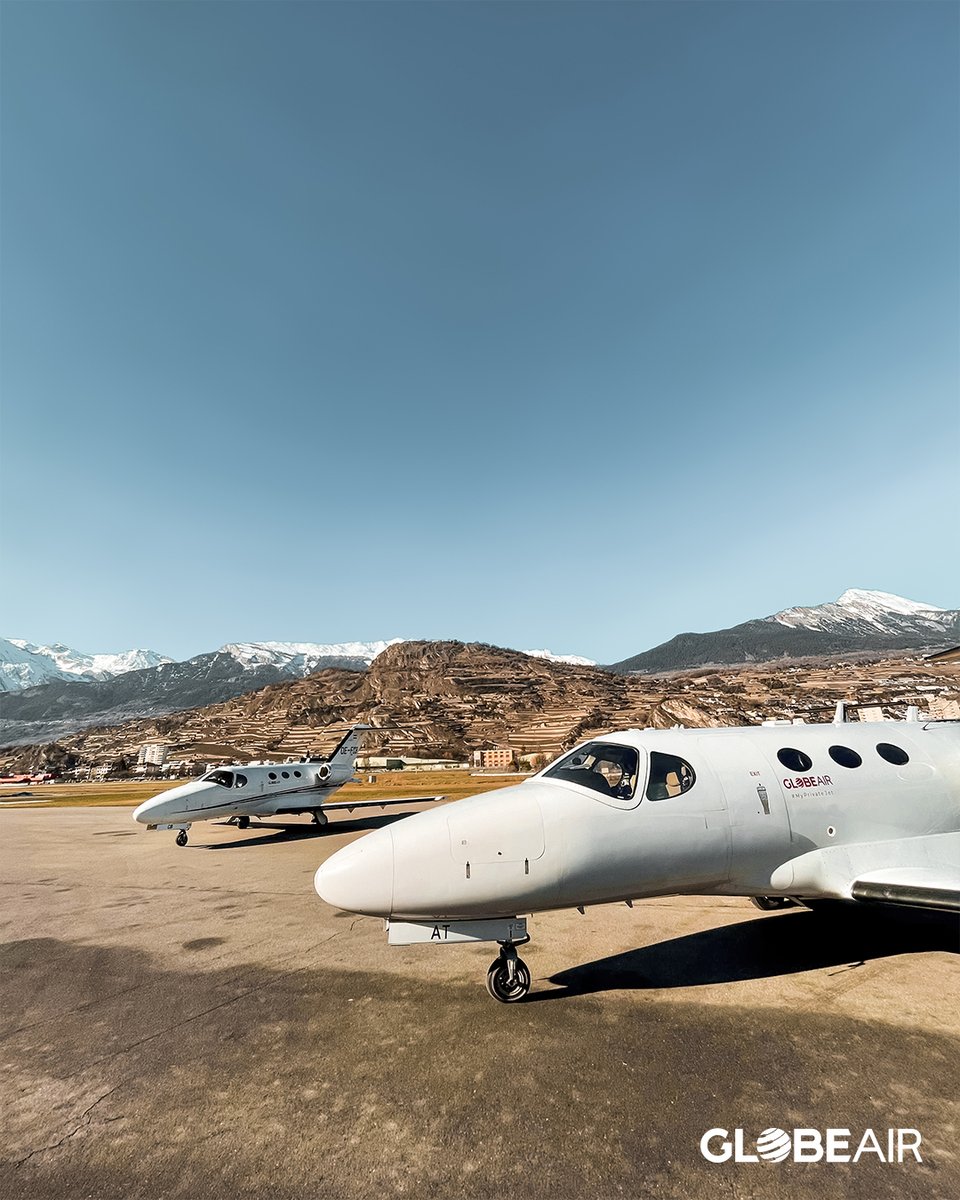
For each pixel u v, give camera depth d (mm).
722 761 6320
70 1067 4688
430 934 5430
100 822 27109
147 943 8039
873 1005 5191
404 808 27875
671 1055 4465
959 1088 3967
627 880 5590
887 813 6430
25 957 7621
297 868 13523
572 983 5941
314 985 6219
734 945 6828
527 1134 3617
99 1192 3266
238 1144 3625
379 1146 3555
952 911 5312
